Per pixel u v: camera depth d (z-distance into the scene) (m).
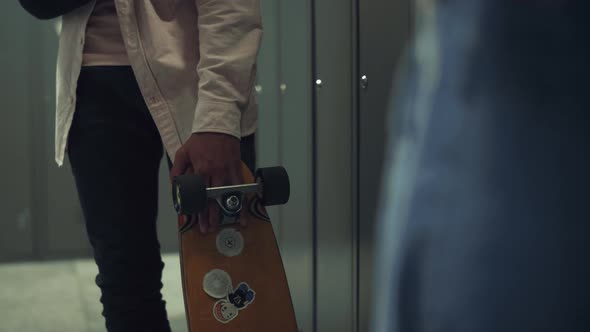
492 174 0.43
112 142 1.34
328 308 1.94
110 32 1.35
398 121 0.61
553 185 0.40
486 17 0.44
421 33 0.57
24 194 3.90
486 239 0.43
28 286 3.29
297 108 2.17
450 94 0.48
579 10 0.40
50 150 3.91
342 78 1.79
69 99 1.35
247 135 1.34
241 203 1.21
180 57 1.31
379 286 0.59
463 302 0.44
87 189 1.36
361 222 1.67
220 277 1.23
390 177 0.60
